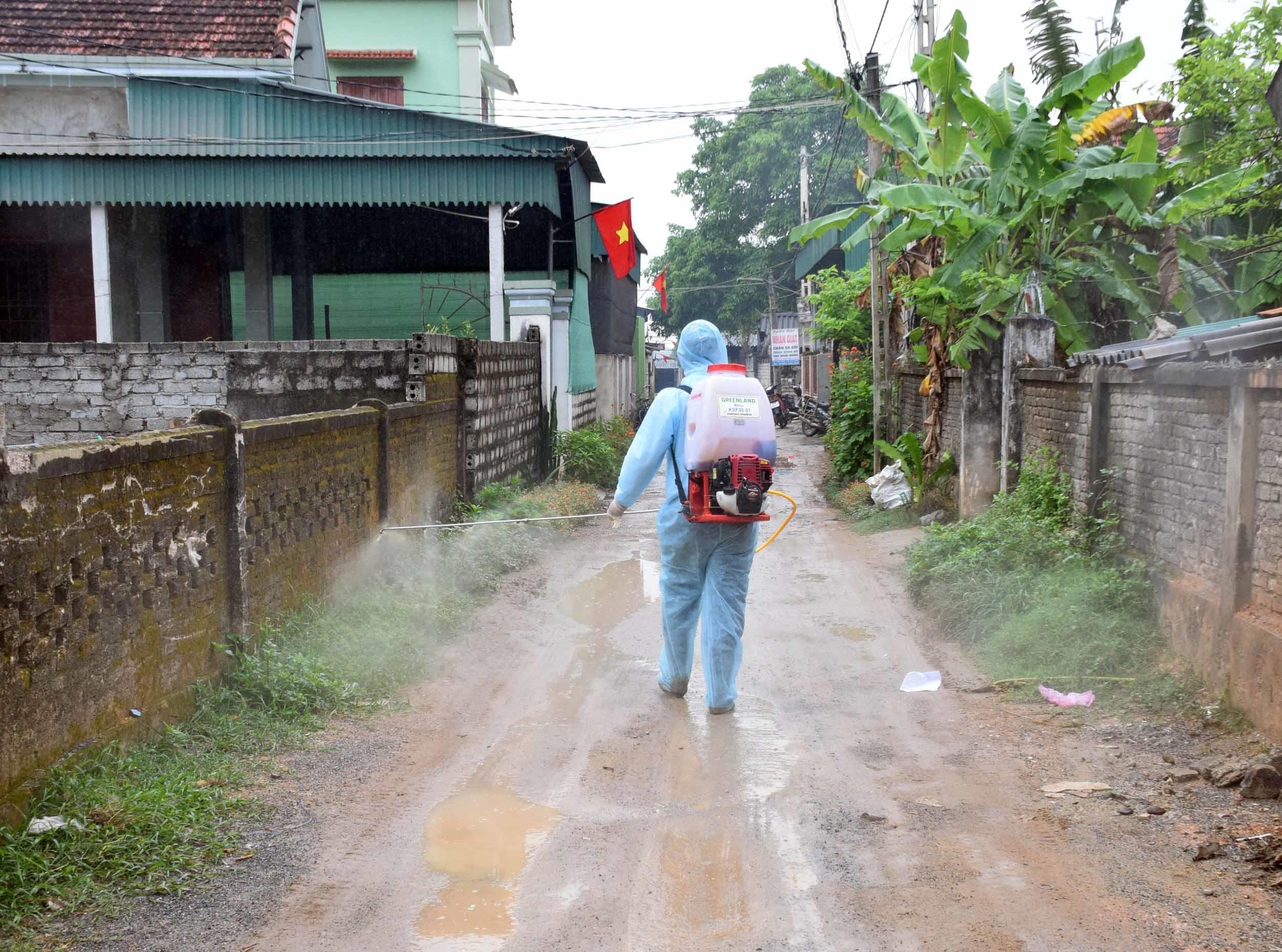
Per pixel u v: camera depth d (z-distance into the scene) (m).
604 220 17.53
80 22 15.62
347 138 15.02
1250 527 5.15
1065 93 11.06
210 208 17.56
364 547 8.23
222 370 11.29
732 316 48.03
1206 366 5.78
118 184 14.96
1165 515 6.48
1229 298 11.85
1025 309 10.90
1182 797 4.33
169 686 5.13
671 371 52.81
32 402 11.48
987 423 11.56
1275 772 4.22
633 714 5.84
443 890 3.67
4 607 3.84
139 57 14.75
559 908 3.54
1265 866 3.64
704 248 45.69
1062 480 8.59
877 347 16.25
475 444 12.09
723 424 5.67
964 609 7.55
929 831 4.14
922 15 15.66
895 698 6.11
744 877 3.76
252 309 17.28
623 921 3.45
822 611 8.59
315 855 3.94
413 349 10.66
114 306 16.64
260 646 6.05
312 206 17.58
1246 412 5.12
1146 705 5.51
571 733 5.48
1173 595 6.03
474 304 18.91
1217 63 9.98
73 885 3.56
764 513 5.75
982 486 11.58
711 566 5.98
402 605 7.75
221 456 5.72
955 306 12.45
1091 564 7.21
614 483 17.92
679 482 5.93
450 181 15.27
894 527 12.86
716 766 4.96
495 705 6.00
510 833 4.17
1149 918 3.35
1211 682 5.41
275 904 3.55
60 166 14.88
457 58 23.66
